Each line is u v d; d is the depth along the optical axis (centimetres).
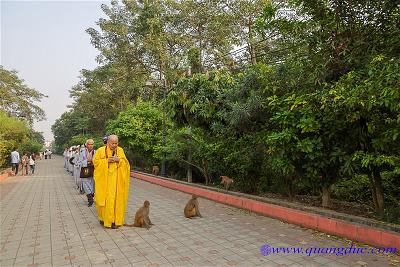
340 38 594
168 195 1085
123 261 462
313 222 597
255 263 443
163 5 2094
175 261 458
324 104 530
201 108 931
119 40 2322
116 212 655
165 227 647
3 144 2048
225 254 481
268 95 713
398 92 426
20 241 573
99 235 600
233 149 971
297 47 673
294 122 604
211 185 1185
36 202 998
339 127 571
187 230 620
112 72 2416
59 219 746
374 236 488
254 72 768
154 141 1806
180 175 1551
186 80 998
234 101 814
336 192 805
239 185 991
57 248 529
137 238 576
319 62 615
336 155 588
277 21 657
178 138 1277
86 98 3203
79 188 1243
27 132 2970
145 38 2108
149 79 2186
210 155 1113
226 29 1820
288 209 666
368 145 572
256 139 791
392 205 674
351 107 500
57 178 1867
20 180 1759
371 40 584
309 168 634
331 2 587
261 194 936
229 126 859
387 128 517
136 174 1758
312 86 624
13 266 453
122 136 1848
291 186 816
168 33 2059
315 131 584
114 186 653
